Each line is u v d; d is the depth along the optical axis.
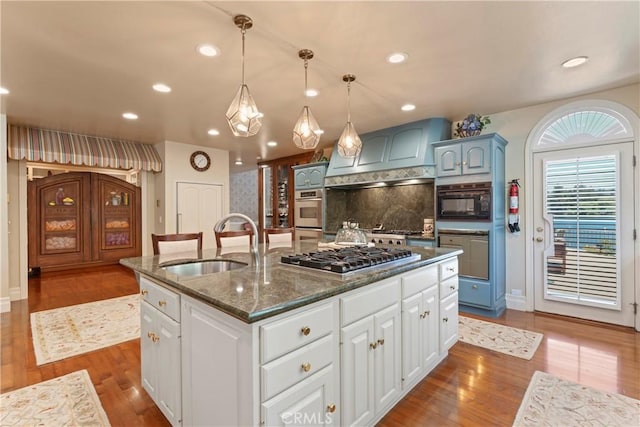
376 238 4.32
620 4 1.82
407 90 3.12
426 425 1.79
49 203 5.95
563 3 1.81
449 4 1.81
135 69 2.62
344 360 1.56
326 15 1.91
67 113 3.75
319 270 1.83
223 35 2.13
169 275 1.76
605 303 3.24
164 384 1.76
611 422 1.79
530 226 3.67
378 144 4.47
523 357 2.57
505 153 3.82
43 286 4.91
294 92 3.14
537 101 3.47
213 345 1.38
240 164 7.77
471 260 3.60
